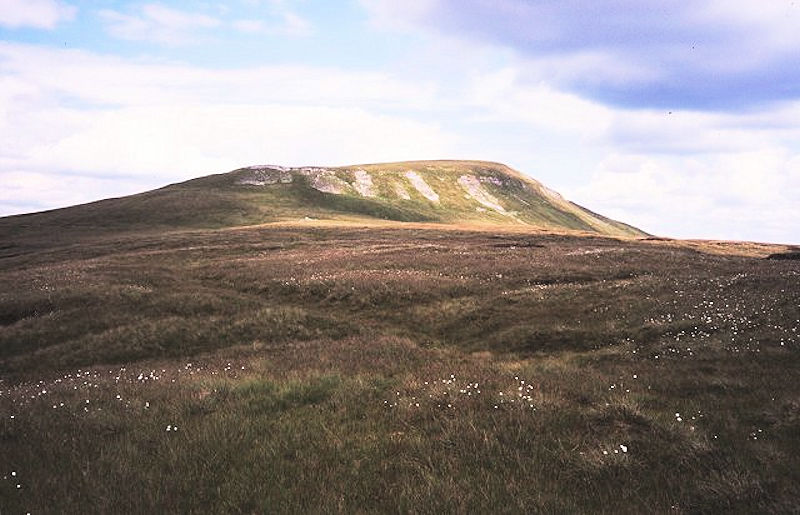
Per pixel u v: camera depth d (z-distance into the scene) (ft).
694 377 41.83
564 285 98.43
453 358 60.54
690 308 69.67
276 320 85.15
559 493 23.24
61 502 22.81
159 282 123.85
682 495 22.99
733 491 22.76
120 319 89.81
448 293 99.45
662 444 27.50
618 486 23.91
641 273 110.52
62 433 32.27
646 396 36.58
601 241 273.13
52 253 223.10
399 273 122.52
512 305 86.33
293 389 39.93
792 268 109.29
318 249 209.97
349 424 32.78
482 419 31.55
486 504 22.07
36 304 98.84
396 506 22.24
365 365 53.42
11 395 45.32
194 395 39.45
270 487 24.11
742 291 76.74
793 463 25.35
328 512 21.67
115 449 28.84
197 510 22.04
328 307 98.27
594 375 44.52
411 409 34.45
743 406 34.27
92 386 47.26
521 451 27.07
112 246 234.99
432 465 26.00
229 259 182.39
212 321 86.22
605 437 28.53
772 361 45.06
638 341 60.54
